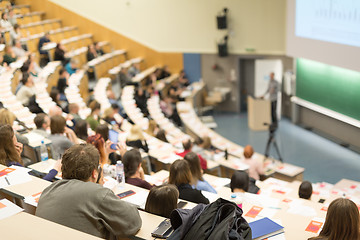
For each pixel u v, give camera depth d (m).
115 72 13.56
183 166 4.10
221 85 15.89
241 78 15.85
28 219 2.75
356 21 9.91
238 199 3.96
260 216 3.68
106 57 14.17
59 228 2.62
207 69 15.87
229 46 15.37
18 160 4.32
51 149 6.04
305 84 13.62
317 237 3.05
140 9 15.78
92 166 2.95
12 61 10.95
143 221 3.06
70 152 2.95
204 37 15.58
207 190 4.87
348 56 10.34
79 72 12.16
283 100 14.97
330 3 10.81
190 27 15.61
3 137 4.20
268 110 13.23
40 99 9.42
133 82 13.84
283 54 14.66
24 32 13.38
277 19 14.52
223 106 16.11
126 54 16.17
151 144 8.67
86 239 2.52
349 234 2.96
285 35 14.53
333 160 11.19
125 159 4.45
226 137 13.22
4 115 6.23
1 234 2.59
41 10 15.75
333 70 12.30
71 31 15.51
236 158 8.67
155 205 3.16
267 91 13.83
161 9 15.67
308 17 11.91
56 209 2.76
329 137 12.68
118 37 16.06
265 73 14.94
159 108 12.82
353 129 11.92
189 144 7.59
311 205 4.52
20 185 3.67
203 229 2.63
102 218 2.75
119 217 2.77
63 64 12.43
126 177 4.41
